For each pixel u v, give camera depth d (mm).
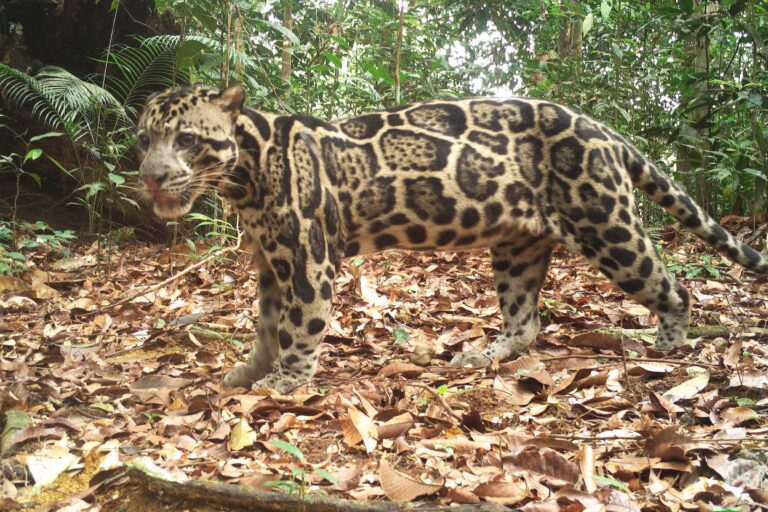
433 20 4301
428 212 1619
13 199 3227
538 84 3324
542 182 1643
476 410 1387
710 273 2316
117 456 1262
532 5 4316
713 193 3064
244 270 2422
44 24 3234
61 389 1566
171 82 2711
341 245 1618
